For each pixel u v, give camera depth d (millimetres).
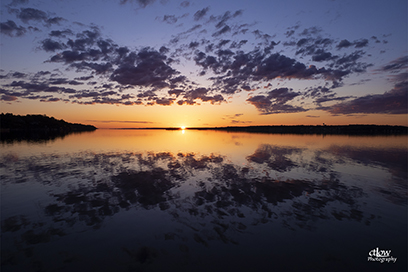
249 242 5363
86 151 23188
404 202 8141
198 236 5613
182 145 30609
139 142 36531
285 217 6781
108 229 5934
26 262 4520
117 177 11680
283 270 4375
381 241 5461
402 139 49062
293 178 11633
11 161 16766
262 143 34562
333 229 6055
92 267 4383
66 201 8023
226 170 13539
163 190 9414
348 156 19938
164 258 4695
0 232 5703
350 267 4500
